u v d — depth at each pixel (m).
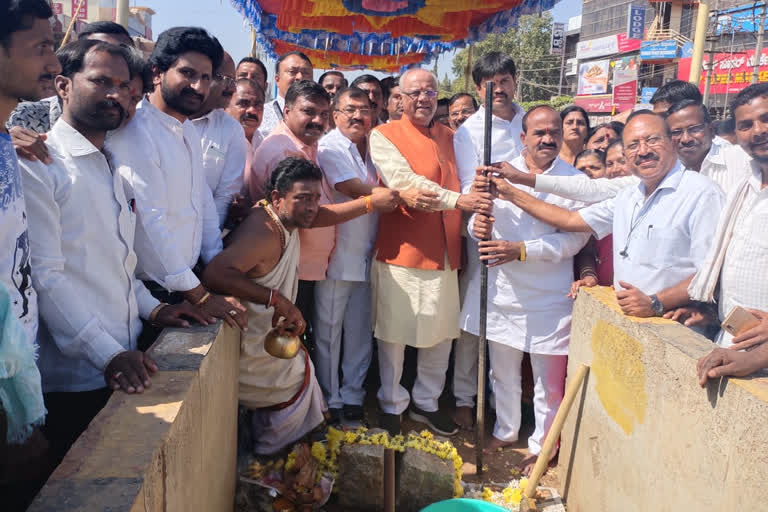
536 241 3.75
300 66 5.03
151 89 2.69
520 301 3.90
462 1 5.40
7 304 1.36
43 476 2.01
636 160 3.13
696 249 3.02
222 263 2.98
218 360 2.59
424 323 3.88
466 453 4.14
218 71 3.65
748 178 2.64
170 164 2.82
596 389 3.31
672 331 2.69
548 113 3.77
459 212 3.99
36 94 1.88
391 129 3.97
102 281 2.36
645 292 3.17
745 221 2.62
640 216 3.24
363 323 4.27
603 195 3.77
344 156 3.93
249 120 4.36
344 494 3.41
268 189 3.21
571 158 5.40
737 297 2.63
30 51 1.81
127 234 2.48
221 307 2.75
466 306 4.16
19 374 1.39
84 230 2.29
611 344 3.13
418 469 3.36
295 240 3.32
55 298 2.15
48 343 2.37
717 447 2.17
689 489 2.34
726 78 22.02
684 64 26.98
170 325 2.62
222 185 3.74
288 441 3.59
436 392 4.31
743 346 2.23
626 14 40.00
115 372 2.05
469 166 4.20
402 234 3.86
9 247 1.84
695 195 3.04
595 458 3.27
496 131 4.27
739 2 23.39
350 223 3.98
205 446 2.30
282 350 3.06
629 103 27.17
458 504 3.07
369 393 4.82
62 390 2.40
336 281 4.05
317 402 3.66
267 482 3.32
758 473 1.94
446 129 4.27
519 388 4.14
